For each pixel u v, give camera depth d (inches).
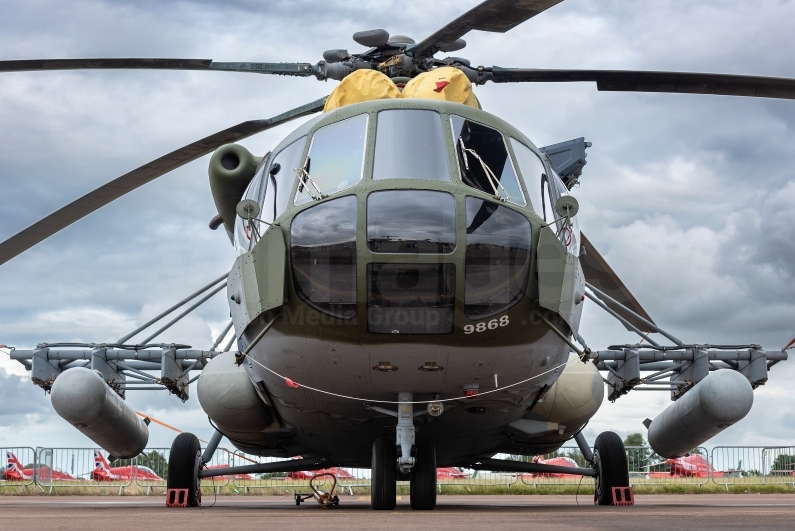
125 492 776.3
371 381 283.9
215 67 385.4
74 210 368.8
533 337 278.7
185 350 393.7
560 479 814.5
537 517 217.8
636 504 405.1
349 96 338.0
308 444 369.4
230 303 325.7
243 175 344.5
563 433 374.9
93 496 733.3
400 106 302.4
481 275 267.7
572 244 301.4
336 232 269.3
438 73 346.0
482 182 285.7
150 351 391.5
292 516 236.1
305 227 274.1
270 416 360.5
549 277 274.7
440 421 321.1
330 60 406.6
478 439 352.2
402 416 290.0
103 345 391.9
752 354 397.1
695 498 595.5
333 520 209.0
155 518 230.1
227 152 346.6
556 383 360.8
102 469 782.5
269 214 296.4
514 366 284.8
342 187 280.5
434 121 297.1
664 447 412.2
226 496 750.5
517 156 305.6
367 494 816.3
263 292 273.7
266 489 807.7
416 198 270.1
